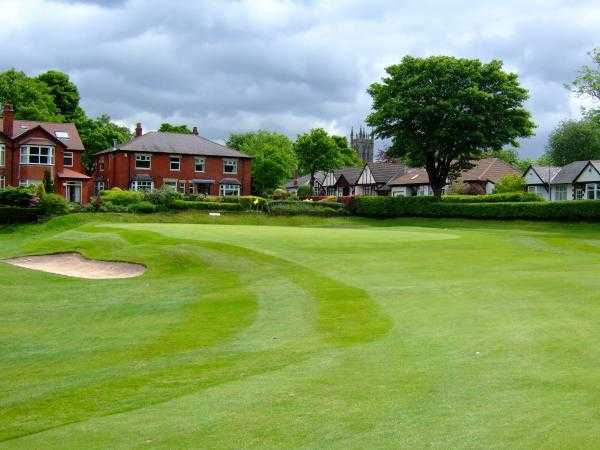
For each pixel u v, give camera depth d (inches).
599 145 4453.7
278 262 1120.2
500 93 2466.8
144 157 3107.8
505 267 994.7
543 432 318.3
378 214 2603.3
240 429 344.8
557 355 468.4
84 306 879.7
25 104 3651.6
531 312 634.8
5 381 512.1
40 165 2706.7
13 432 373.4
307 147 4116.6
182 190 3179.1
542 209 2075.5
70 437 352.2
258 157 3870.6
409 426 335.9
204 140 3339.1
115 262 1246.3
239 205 2527.1
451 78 2393.0
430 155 2566.4
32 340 682.2
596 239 1546.5
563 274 884.0
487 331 559.8
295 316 703.7
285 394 402.3
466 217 2341.3
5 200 2154.3
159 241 1362.0
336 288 858.8
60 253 1382.9
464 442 311.0
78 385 473.4
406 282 879.1
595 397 368.5
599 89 1936.5
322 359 493.4
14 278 1139.9
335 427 339.9
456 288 803.4
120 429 358.9
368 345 533.0
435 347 510.9
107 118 4424.2
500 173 3506.4
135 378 479.8
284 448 315.3
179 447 323.9
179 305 837.8
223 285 981.2
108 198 2396.7
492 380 410.9
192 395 417.1
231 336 627.5
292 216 2556.6
